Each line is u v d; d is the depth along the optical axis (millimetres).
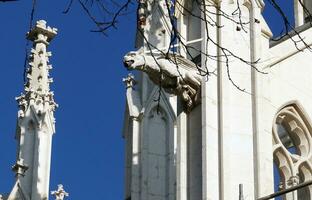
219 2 38031
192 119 37000
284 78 39625
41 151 45375
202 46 37250
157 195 43906
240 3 38781
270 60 39156
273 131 38938
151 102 45531
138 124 45438
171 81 36656
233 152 36312
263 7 39375
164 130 45125
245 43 38438
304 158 39844
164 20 45219
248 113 37312
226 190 35438
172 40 26219
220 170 35781
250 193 35781
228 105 36938
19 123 46031
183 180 36125
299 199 39781
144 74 46219
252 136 36875
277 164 39469
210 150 35969
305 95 40062
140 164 44500
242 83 37750
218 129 36500
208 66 37094
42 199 44406
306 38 40688
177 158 36656
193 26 38250
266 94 38312
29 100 46438
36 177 44719
